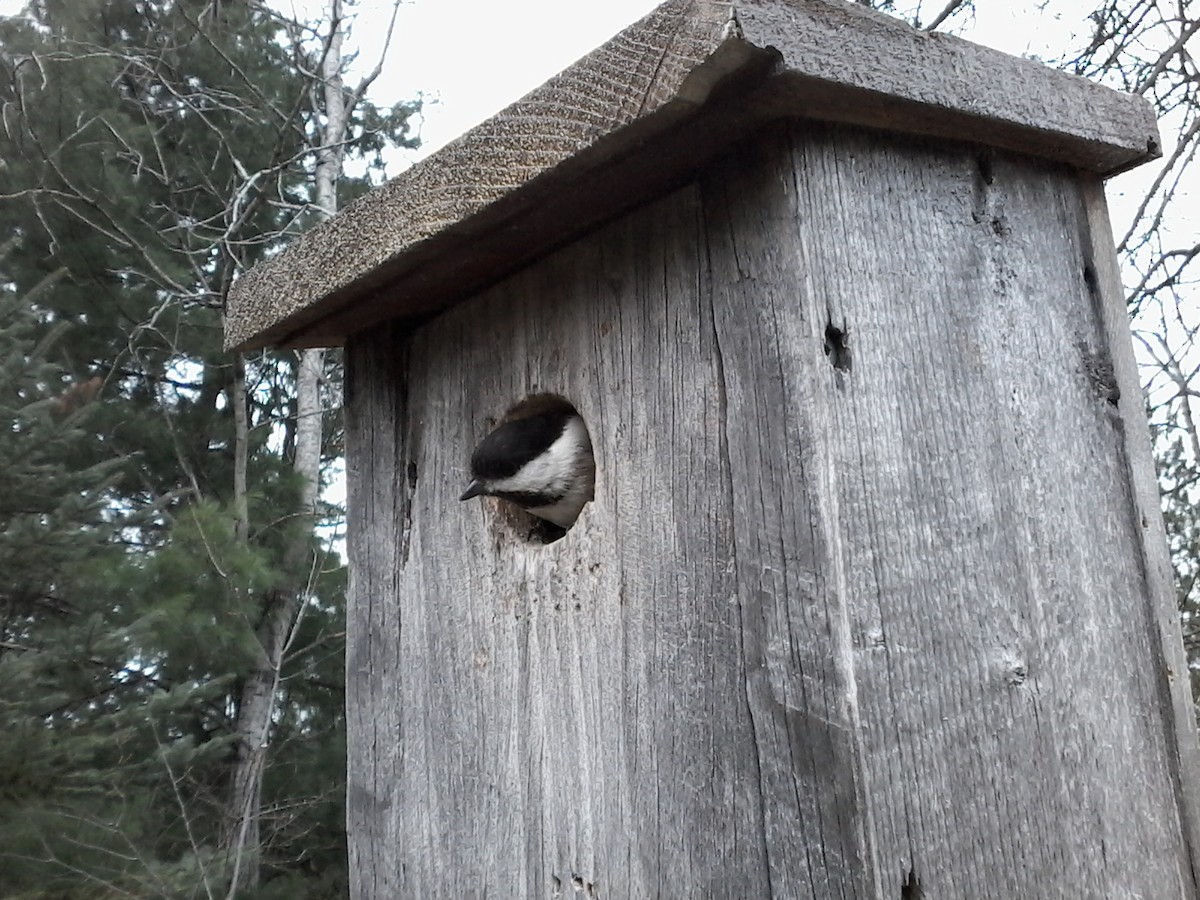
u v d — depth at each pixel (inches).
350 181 330.0
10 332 215.3
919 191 57.8
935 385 55.2
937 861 48.2
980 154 62.0
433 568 75.7
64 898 211.9
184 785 272.1
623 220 62.3
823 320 51.9
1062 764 54.9
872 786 47.1
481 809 69.7
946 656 51.5
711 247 56.4
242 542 231.5
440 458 76.3
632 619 59.8
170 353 284.0
